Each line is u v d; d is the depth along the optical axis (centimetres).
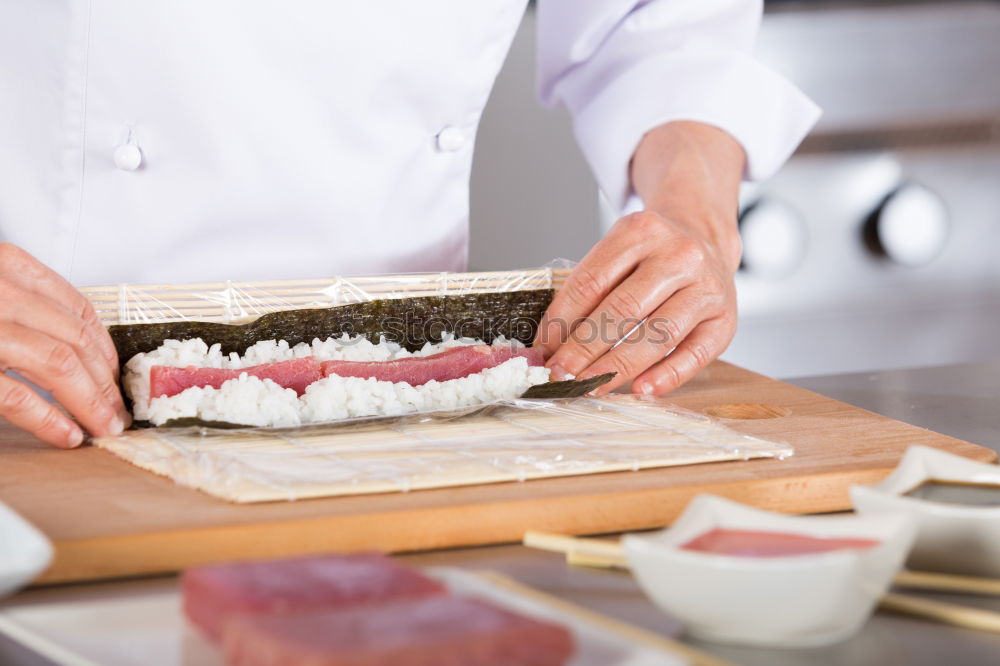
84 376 99
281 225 117
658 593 82
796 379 119
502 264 151
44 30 111
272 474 95
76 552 89
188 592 82
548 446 99
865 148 159
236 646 75
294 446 99
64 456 99
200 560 90
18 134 113
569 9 125
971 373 120
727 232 114
